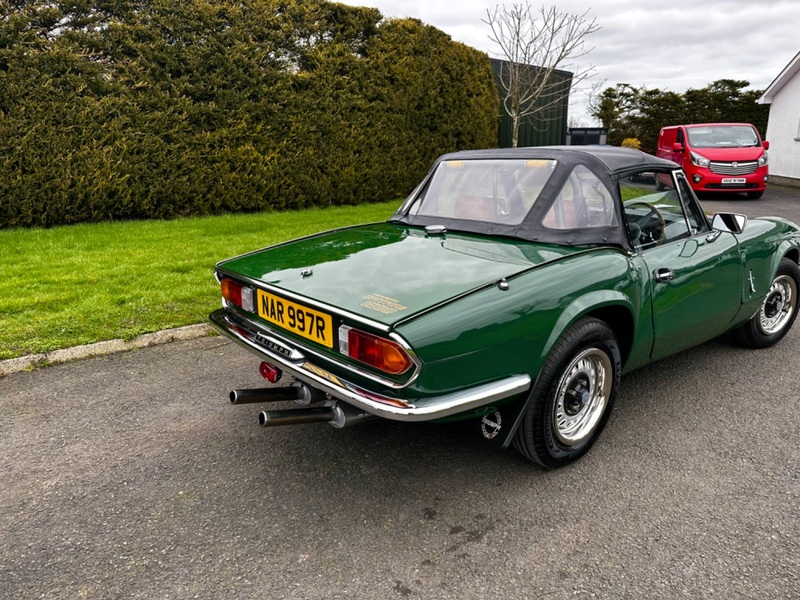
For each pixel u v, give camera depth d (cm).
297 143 1052
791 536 253
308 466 309
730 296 392
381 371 235
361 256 308
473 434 344
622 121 2962
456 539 253
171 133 897
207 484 292
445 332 234
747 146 1441
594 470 305
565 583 227
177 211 947
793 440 335
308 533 256
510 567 236
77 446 326
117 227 847
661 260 332
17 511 269
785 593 221
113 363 440
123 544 248
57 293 549
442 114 1288
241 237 814
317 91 1057
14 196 786
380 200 1220
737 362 452
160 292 564
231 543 249
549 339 268
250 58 961
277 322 290
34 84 773
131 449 323
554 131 1789
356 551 245
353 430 348
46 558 239
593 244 312
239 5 941
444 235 340
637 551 244
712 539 251
